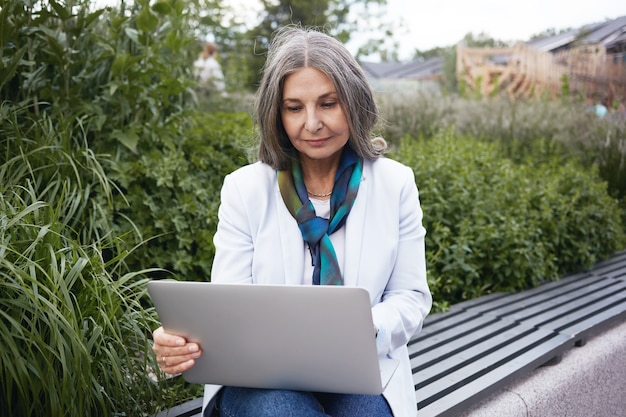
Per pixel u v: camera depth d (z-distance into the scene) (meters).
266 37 11.60
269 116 1.46
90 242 2.23
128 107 2.81
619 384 2.67
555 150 5.46
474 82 8.30
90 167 2.34
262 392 1.31
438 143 4.38
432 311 2.92
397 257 1.52
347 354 1.21
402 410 1.41
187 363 1.28
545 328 2.62
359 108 1.45
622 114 5.97
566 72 7.29
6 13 2.37
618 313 2.88
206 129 3.28
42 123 2.49
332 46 1.42
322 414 1.28
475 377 2.11
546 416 2.19
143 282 1.86
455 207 3.44
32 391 1.48
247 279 1.50
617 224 4.28
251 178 1.53
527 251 3.29
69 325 1.46
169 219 2.60
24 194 2.11
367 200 1.51
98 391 1.58
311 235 1.46
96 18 2.91
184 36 3.44
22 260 1.63
